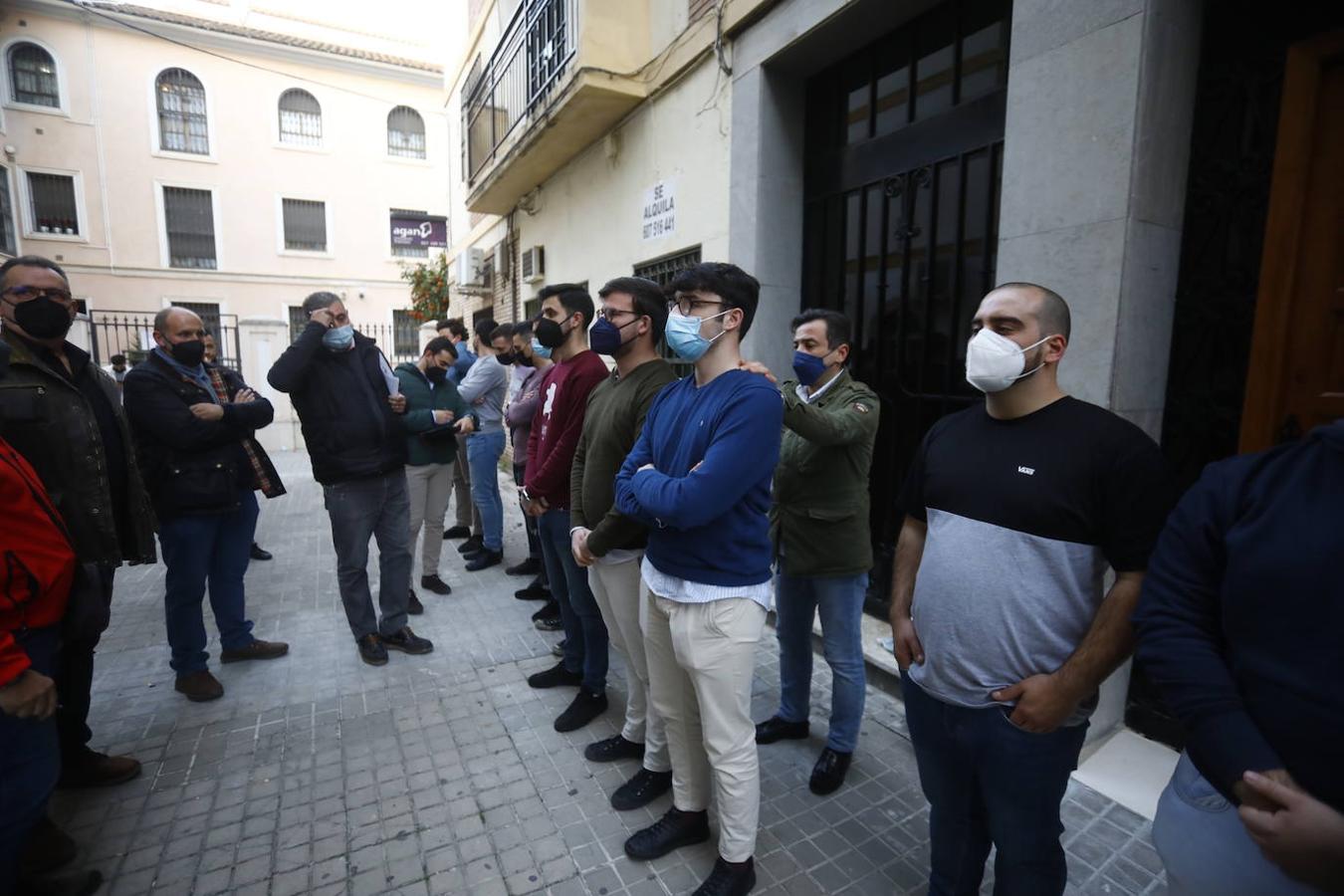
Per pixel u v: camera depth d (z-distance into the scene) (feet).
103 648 11.96
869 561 8.13
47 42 56.85
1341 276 6.66
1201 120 7.57
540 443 10.12
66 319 7.70
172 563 9.91
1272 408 7.11
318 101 67.36
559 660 11.60
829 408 7.91
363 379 11.05
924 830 7.52
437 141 72.43
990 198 9.87
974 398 10.26
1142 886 6.59
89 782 8.11
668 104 15.88
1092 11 7.36
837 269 12.78
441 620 13.28
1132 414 7.61
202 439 9.76
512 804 7.94
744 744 6.31
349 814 7.76
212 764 8.68
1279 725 3.17
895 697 10.28
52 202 58.49
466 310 39.17
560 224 23.02
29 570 5.59
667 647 6.79
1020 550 4.71
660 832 7.16
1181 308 7.80
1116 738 8.59
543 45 20.29
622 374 8.14
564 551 9.43
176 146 62.64
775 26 12.19
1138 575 4.35
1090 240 7.49
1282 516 3.32
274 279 66.74
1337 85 6.60
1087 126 7.47
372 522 11.37
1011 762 4.84
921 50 10.92
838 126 12.62
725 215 14.11
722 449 5.65
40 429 7.48
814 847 7.24
